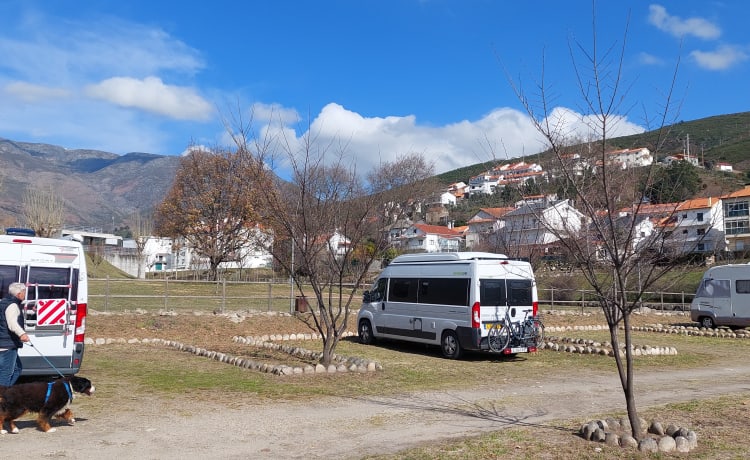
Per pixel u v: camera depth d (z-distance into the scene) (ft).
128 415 26.78
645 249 23.13
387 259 130.11
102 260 172.24
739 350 58.08
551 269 94.38
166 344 54.24
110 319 64.23
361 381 37.04
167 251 227.81
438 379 38.65
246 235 148.36
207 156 155.02
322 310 41.65
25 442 22.12
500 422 26.45
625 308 22.97
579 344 58.59
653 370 44.47
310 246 42.86
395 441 23.03
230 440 22.91
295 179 44.80
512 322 48.21
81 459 20.13
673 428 23.40
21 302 27.32
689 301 106.63
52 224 140.15
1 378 26.05
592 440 22.88
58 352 32.12
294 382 36.01
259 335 63.77
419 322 51.98
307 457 20.83
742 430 24.58
